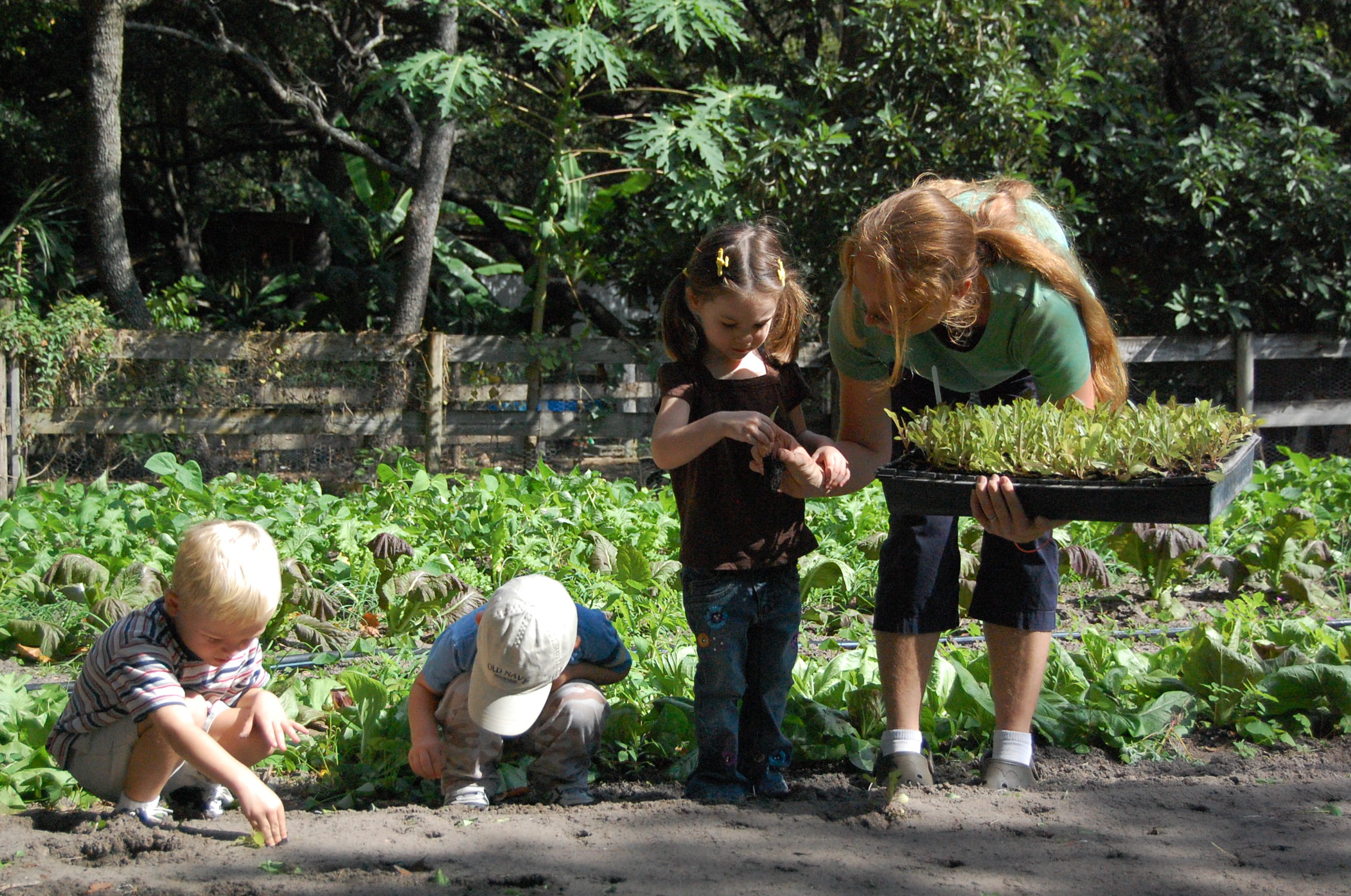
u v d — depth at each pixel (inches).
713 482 112.1
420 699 117.1
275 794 109.0
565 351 400.5
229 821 110.4
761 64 483.5
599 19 458.9
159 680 100.9
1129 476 97.8
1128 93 447.2
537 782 116.3
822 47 557.0
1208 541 242.4
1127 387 115.9
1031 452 100.9
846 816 105.9
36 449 365.7
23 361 359.9
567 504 269.9
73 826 107.6
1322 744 130.3
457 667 114.3
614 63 405.1
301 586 172.2
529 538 238.8
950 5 417.1
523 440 402.9
